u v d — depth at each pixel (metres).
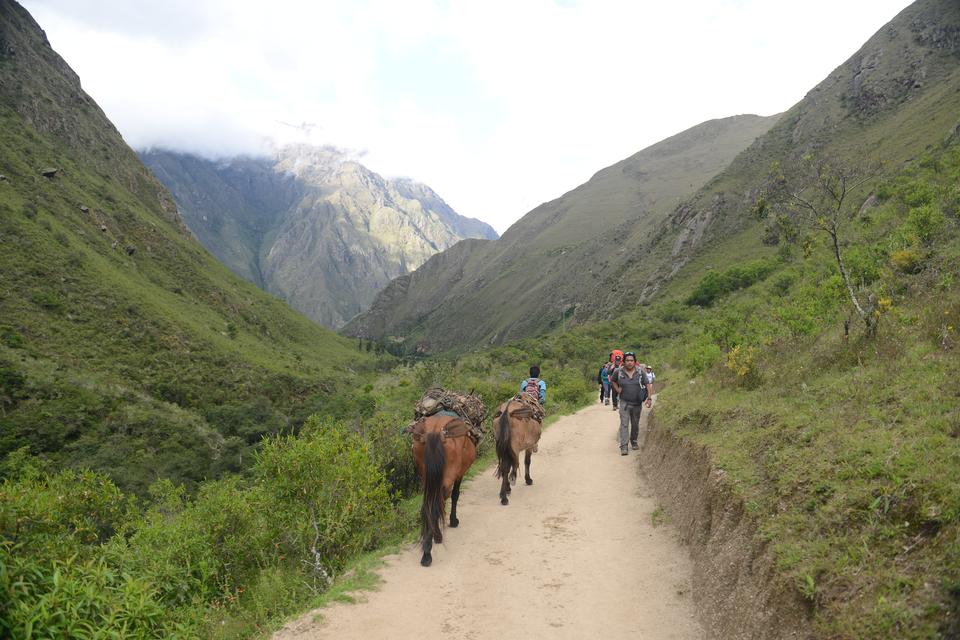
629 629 4.81
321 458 6.81
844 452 4.69
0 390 49.62
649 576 5.82
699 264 98.75
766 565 4.07
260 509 7.10
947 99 68.81
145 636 4.19
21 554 4.43
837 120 102.19
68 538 5.08
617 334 67.56
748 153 124.50
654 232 148.00
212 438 55.88
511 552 6.54
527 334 197.62
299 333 152.12
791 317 12.80
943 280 8.70
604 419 17.14
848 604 3.25
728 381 9.77
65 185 108.88
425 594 5.43
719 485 5.75
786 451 5.39
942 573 3.01
